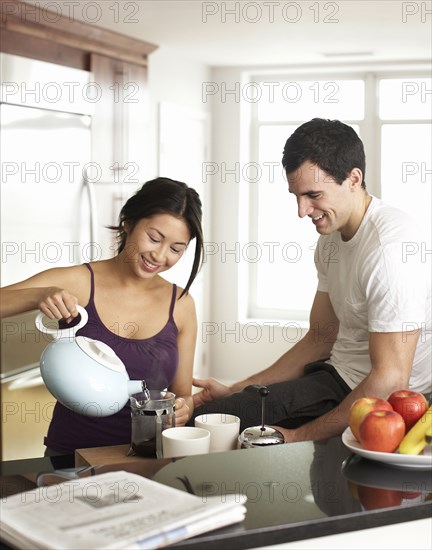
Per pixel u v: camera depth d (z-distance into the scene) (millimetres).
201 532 1308
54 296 2090
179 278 6008
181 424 2164
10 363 3908
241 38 5086
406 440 1642
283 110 6363
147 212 2307
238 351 6375
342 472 1626
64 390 1979
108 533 1247
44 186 4141
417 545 1467
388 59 5805
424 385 2578
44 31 4203
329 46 5332
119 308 2426
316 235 6402
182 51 5551
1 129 3844
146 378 2381
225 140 6297
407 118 6082
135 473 1604
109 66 4750
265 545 1338
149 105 5504
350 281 2465
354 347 2607
